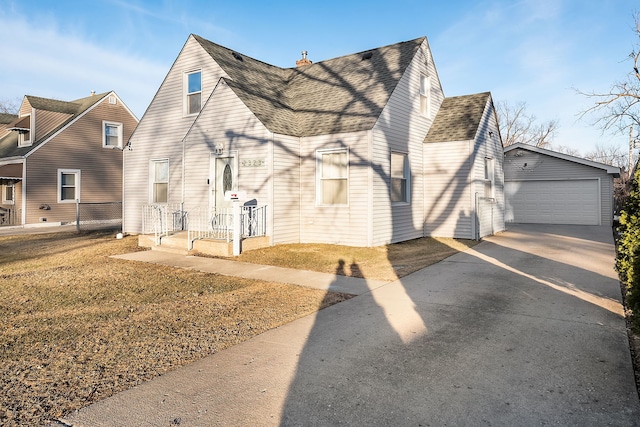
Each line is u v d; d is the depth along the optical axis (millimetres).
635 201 4871
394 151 12883
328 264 9695
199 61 14375
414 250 11617
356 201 11844
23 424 3076
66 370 4031
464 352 4426
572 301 6398
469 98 15844
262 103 12844
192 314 5918
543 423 3070
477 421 3102
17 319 5648
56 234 17203
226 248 10703
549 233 16109
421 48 14562
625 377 3811
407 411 3250
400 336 4953
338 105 13078
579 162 19656
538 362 4148
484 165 15086
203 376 3902
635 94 19281
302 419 3148
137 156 15906
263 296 6941
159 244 12141
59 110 23703
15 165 21812
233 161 12586
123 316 5805
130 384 3740
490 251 11570
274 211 11852
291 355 4406
